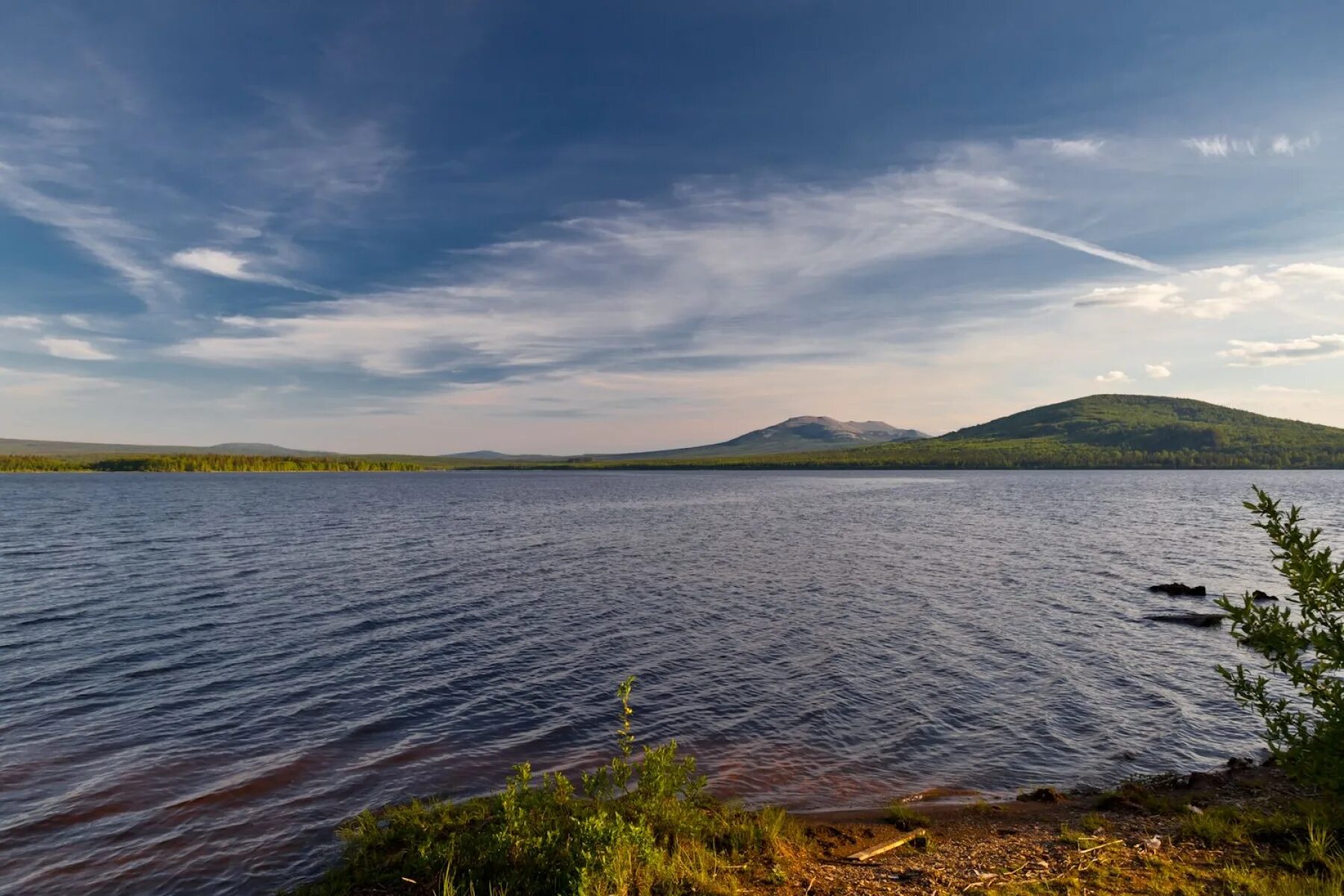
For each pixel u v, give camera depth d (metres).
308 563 45.78
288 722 18.12
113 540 58.22
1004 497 128.50
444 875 9.86
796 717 18.56
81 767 15.34
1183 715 18.52
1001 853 10.87
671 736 17.36
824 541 59.34
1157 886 9.18
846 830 12.13
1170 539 59.62
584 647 25.23
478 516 88.19
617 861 9.32
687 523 77.69
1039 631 27.41
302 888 10.53
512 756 16.16
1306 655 22.48
